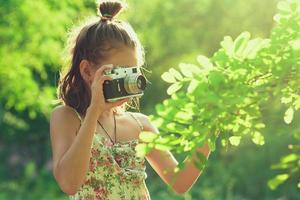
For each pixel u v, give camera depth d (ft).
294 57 10.19
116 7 13.07
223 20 71.72
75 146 12.07
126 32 12.82
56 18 41.45
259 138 10.83
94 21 13.03
